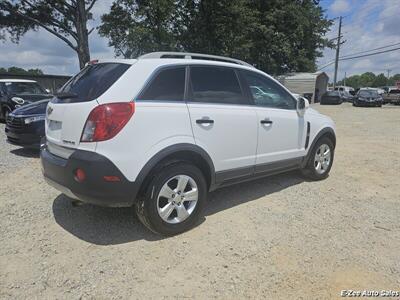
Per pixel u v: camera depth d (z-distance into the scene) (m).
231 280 3.13
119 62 3.79
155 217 3.67
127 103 3.45
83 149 3.43
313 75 41.88
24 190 5.34
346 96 45.81
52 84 28.66
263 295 2.94
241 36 32.47
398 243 3.88
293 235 3.97
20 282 3.07
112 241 3.76
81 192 3.46
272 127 4.85
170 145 3.67
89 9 25.22
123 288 3.00
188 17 31.34
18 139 7.34
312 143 5.70
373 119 18.94
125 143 3.41
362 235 4.04
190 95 3.95
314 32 43.56
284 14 37.44
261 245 3.73
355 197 5.30
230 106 4.32
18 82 12.97
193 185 3.96
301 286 3.06
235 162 4.39
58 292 2.94
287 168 5.39
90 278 3.13
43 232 3.95
